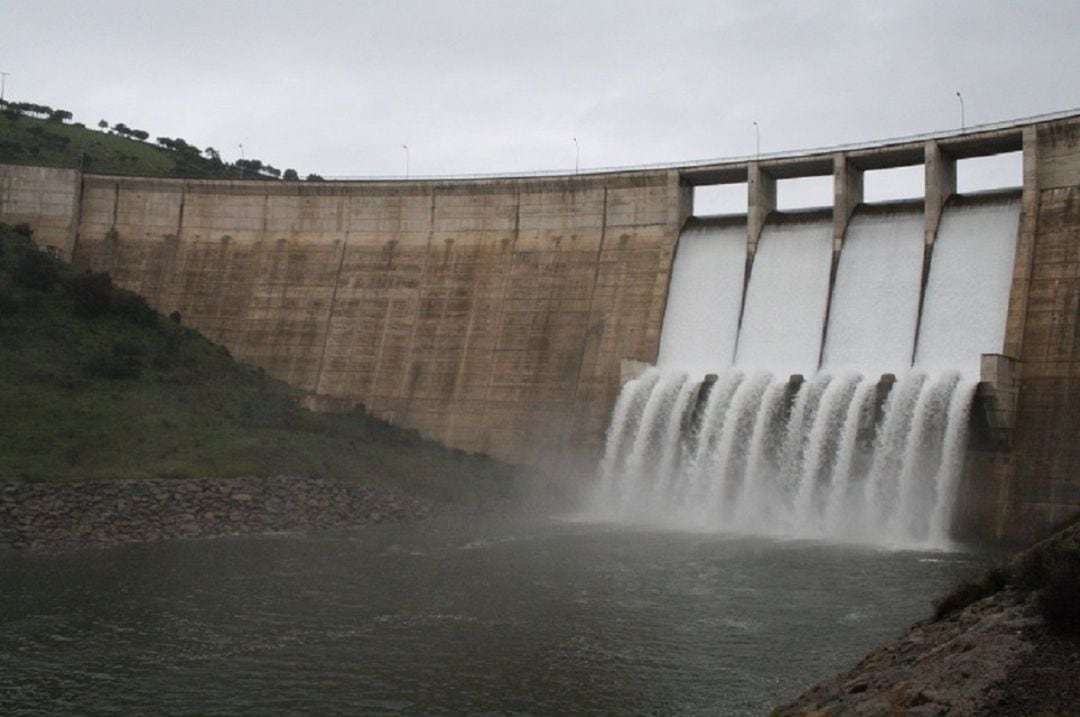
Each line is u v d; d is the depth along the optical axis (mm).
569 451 73125
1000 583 29062
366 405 80812
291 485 60438
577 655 31203
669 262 74938
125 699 27312
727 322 71188
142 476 57688
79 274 81750
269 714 26234
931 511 54562
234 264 88562
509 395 76812
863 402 57062
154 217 91312
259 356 85062
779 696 26891
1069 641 22469
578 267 78312
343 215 87125
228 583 41688
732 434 61781
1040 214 59375
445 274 82625
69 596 39031
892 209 67875
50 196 91188
